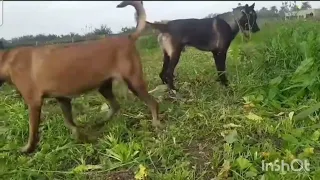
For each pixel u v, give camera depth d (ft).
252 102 5.75
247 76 6.42
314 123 5.13
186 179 4.26
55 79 4.81
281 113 5.42
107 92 5.41
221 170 4.31
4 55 4.90
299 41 6.47
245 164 4.31
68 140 5.20
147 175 4.34
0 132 5.46
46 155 4.83
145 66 8.87
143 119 5.64
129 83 5.08
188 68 7.86
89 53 4.87
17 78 4.84
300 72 5.76
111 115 5.55
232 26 7.04
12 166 4.68
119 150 4.76
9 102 6.51
